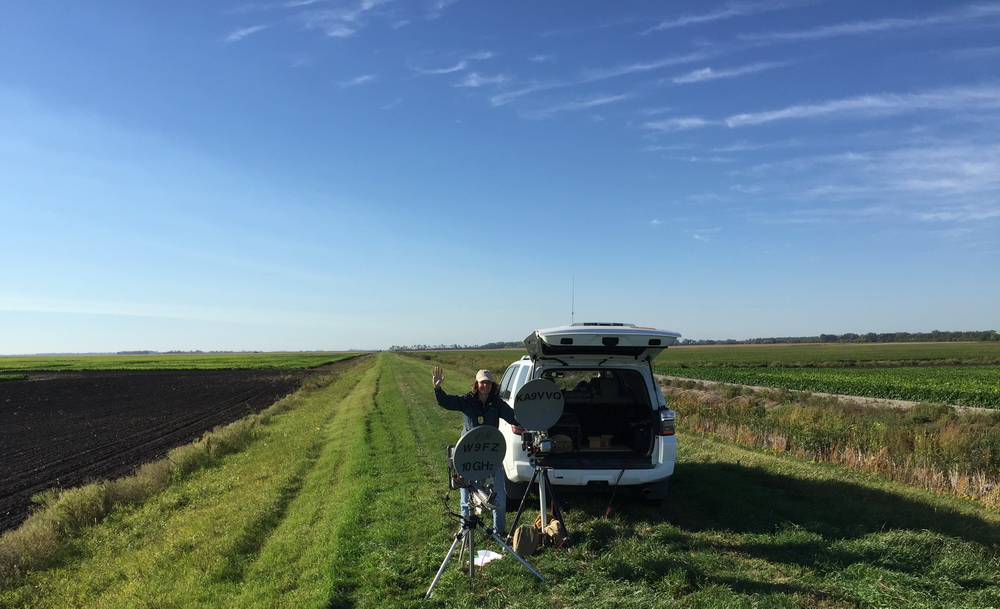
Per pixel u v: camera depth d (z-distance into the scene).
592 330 6.30
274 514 7.83
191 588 5.34
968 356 74.75
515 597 4.58
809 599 4.42
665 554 5.22
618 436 7.77
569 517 6.62
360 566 5.45
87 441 17.89
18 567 6.45
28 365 87.94
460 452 4.78
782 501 7.06
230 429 15.84
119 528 8.18
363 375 46.31
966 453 9.70
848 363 60.75
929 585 4.56
